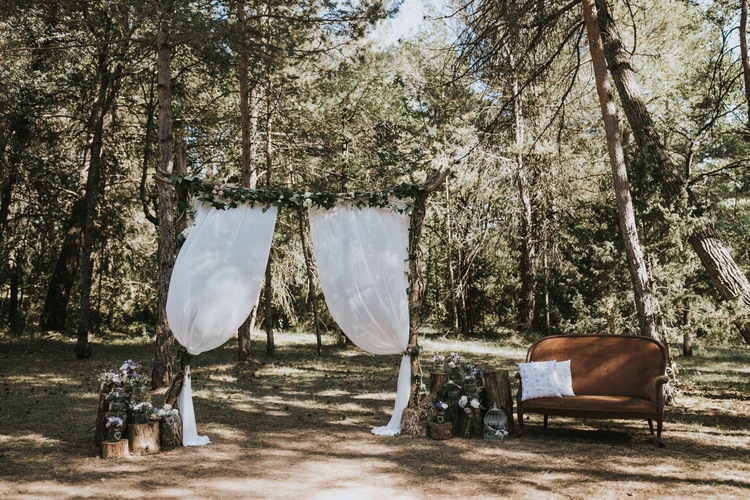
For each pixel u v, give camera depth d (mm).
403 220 7734
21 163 16453
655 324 8961
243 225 7215
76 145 18703
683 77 14992
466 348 17141
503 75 10750
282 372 12625
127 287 21453
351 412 8641
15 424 7621
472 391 7246
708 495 5000
